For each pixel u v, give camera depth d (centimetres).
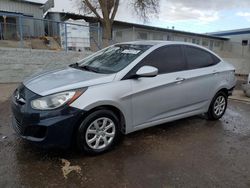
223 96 494
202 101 446
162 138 386
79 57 1032
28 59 884
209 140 389
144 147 348
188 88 408
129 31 1997
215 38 2839
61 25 1129
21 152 313
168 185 261
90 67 378
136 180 266
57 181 257
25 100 291
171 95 383
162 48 388
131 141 367
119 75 327
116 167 290
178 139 386
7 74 845
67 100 281
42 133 279
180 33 2372
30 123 279
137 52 371
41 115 274
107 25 1691
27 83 329
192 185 263
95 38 1226
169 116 391
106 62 379
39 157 303
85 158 307
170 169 293
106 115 314
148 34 2125
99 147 316
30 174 267
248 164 315
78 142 297
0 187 242
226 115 546
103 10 1667
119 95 317
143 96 344
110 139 326
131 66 342
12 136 362
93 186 252
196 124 466
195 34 2527
